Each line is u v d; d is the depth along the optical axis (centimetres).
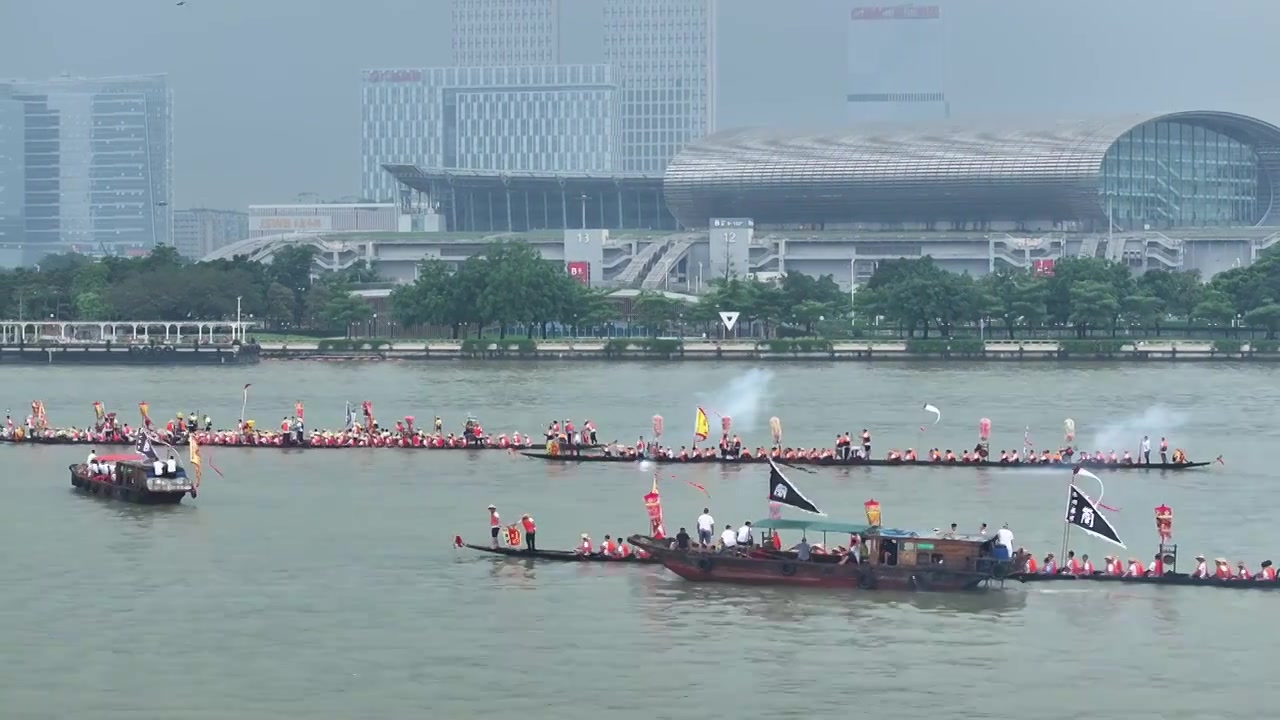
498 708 14888
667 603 17988
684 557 18850
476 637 16838
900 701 15050
